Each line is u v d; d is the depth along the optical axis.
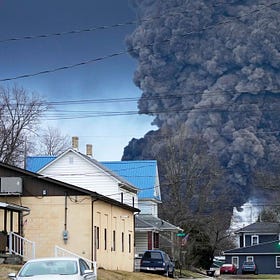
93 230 50.16
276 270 118.88
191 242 90.62
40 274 24.52
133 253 64.38
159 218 87.69
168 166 93.94
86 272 25.28
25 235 50.03
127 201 75.25
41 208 50.38
